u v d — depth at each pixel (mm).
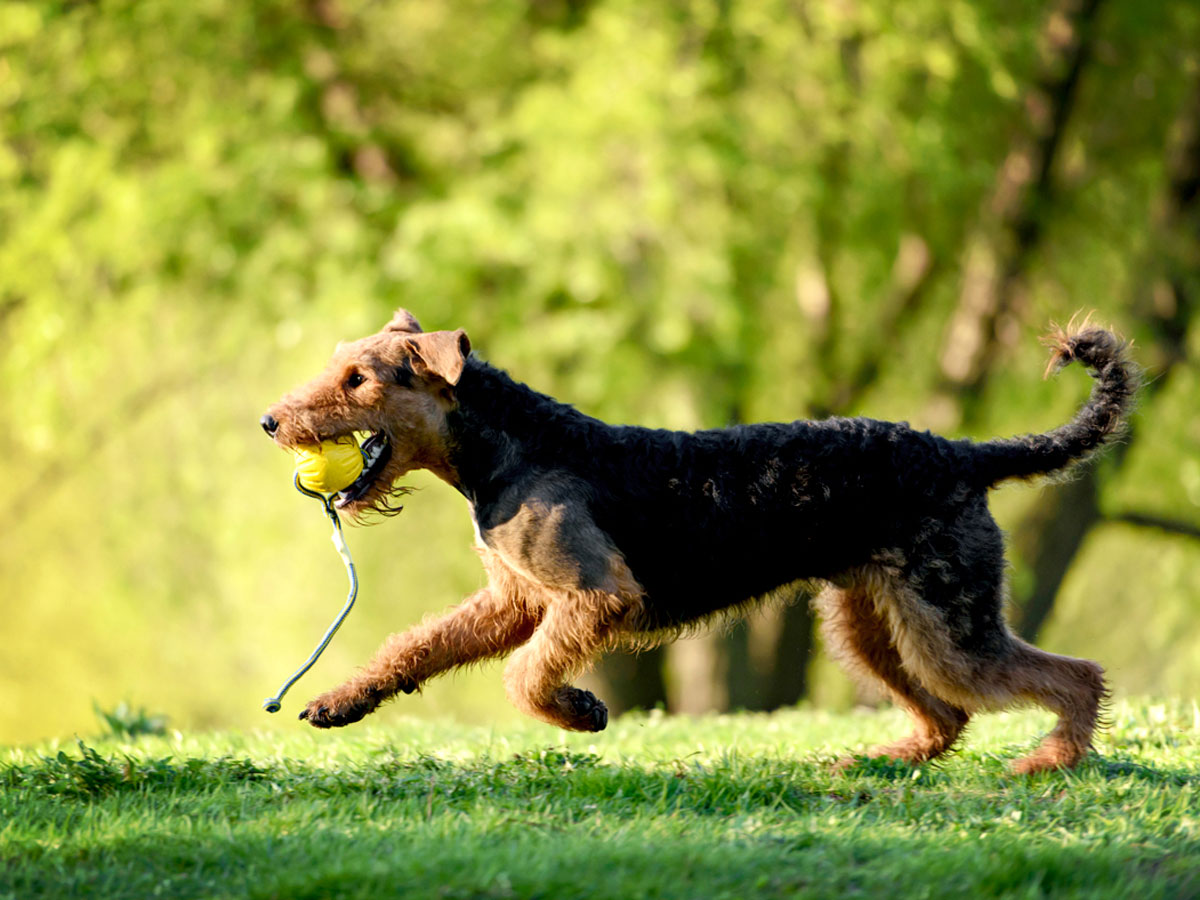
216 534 15258
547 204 10883
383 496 5203
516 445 5176
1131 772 5121
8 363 12891
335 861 3816
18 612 19609
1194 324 14312
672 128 10875
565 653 5016
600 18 11281
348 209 11562
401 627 16188
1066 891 3721
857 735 6844
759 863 3846
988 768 5402
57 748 6414
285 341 11500
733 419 12297
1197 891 3652
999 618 5266
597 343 11039
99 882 3742
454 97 12000
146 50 11633
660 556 5152
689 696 13734
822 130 11641
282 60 11734
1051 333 5586
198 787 4977
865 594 5516
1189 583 18391
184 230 11383
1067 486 13352
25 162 12227
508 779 4973
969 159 12406
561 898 3516
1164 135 13234
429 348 4934
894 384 14844
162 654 18719
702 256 11234
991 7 11734
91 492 18109
